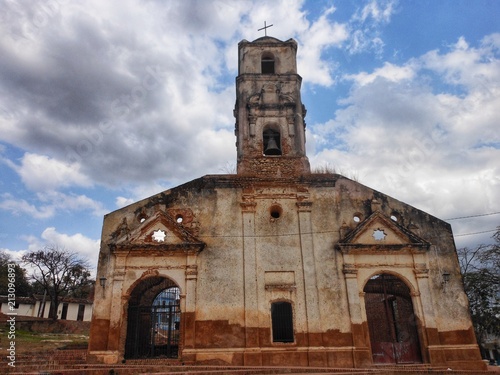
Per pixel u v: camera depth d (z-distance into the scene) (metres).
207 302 19.25
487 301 27.84
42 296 47.91
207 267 19.88
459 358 18.64
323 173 22.12
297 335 18.95
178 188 21.47
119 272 19.56
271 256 20.25
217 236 20.53
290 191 21.64
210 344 18.59
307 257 20.20
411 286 19.81
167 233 20.41
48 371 15.58
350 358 18.50
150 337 22.19
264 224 20.91
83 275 50.84
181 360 18.25
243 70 25.11
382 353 19.48
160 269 19.78
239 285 19.64
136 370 16.69
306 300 19.44
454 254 20.48
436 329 19.05
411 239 20.52
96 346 18.39
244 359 18.34
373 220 20.86
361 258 20.25
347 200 21.55
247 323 18.95
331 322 19.14
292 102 23.91
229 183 21.59
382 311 24.47
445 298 19.64
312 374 15.35
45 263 43.19
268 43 25.80
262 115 23.73
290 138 23.31
